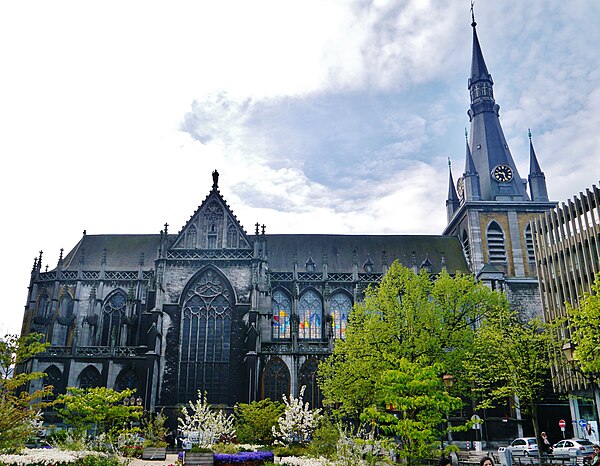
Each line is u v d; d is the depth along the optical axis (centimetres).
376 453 3850
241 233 9006
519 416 8431
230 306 8588
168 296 8625
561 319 6316
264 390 8206
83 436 5016
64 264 9988
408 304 6206
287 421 5531
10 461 3731
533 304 9562
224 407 7981
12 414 3800
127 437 5434
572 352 3925
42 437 6100
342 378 6306
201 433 5588
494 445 8262
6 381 3925
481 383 6938
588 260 7369
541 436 6744
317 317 9444
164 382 8244
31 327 9100
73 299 9356
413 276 6494
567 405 8562
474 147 11162
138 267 9688
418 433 3459
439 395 3672
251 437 6181
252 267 8681
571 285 7700
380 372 5597
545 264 8381
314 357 8312
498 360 6419
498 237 10162
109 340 9238
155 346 8225
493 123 11169
